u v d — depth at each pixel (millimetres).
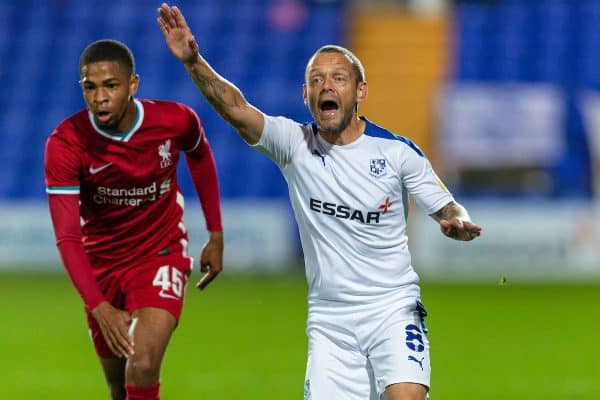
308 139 23547
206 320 56438
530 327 53938
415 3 101438
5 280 74000
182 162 87812
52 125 95500
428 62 97125
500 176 85812
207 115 94000
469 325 54469
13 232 80375
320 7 103312
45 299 64875
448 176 85938
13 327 54031
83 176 24984
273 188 87812
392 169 23250
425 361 22453
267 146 23484
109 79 23922
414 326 22875
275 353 46000
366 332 23016
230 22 103188
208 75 23141
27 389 38188
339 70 22797
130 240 25797
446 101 89125
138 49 101312
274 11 103250
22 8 105500
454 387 38594
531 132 85875
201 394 36875
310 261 23719
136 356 24172
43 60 101438
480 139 86250
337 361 23172
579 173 84375
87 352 46844
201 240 77875
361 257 23203
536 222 76875
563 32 98750
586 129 85000
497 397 36688
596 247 76562
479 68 95938
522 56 96625
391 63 97438
